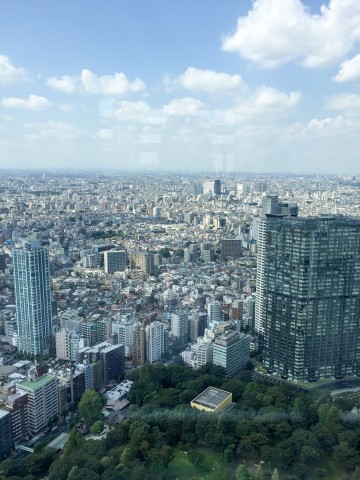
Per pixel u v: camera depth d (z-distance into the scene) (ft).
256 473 604.49
